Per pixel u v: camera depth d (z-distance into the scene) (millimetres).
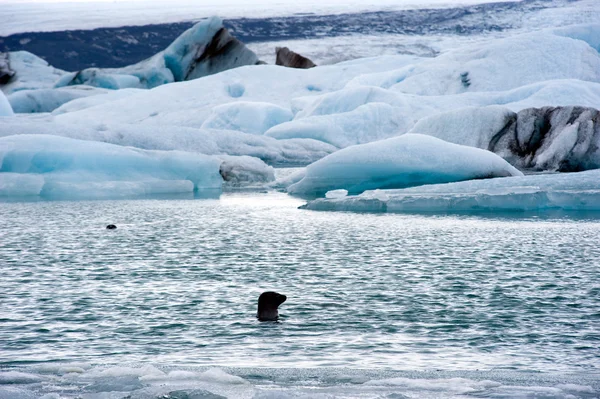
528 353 24859
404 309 31375
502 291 35000
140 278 38750
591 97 141875
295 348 25422
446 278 38281
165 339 26703
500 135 111312
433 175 85938
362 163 87438
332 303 32469
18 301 33125
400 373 21359
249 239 53875
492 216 66688
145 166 99750
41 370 21438
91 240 54062
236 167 115750
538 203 71062
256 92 196875
